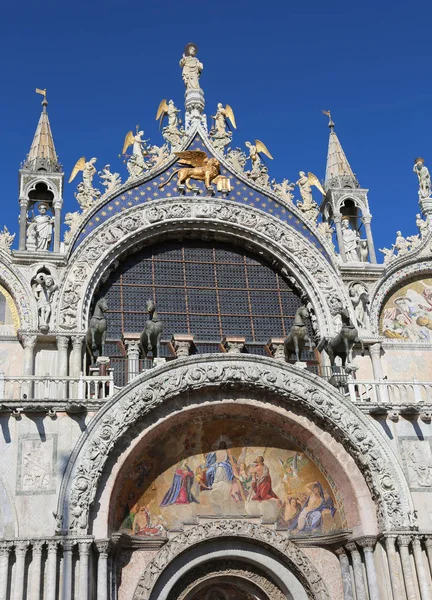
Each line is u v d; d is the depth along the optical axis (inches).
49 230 1323.8
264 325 1369.3
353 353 1321.4
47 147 1385.3
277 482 1178.0
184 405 1121.4
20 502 1014.4
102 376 1141.1
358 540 1108.5
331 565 1155.3
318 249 1389.0
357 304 1357.0
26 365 1207.6
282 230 1391.5
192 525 1131.3
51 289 1256.8
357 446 1122.0
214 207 1381.6
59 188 1348.4
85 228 1320.1
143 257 1374.3
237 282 1393.9
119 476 1072.8
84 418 1074.7
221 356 1133.7
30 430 1055.6
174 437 1157.7
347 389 1246.9
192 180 1414.9
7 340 1242.0
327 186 1483.8
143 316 1328.7
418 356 1355.8
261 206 1412.4
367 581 1096.8
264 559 1149.1
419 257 1416.1
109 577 1036.5
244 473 1175.0
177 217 1364.4
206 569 1155.9
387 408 1154.7
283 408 1152.8
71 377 1096.2
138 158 1406.3
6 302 1270.9
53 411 1065.5
